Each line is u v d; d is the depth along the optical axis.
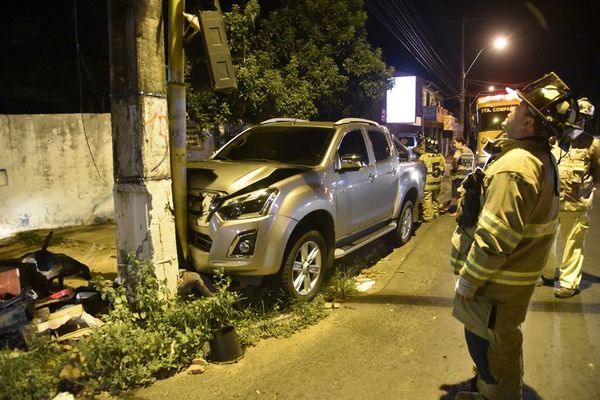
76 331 4.20
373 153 6.62
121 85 4.33
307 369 3.87
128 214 4.45
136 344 3.79
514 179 2.40
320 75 9.66
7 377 3.44
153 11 4.32
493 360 2.72
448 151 38.53
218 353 3.98
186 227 4.79
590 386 3.57
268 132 6.33
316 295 5.30
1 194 8.11
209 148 10.73
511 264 2.56
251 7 8.21
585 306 5.05
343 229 5.73
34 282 4.91
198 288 4.66
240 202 4.61
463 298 2.62
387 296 5.51
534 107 2.49
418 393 3.52
